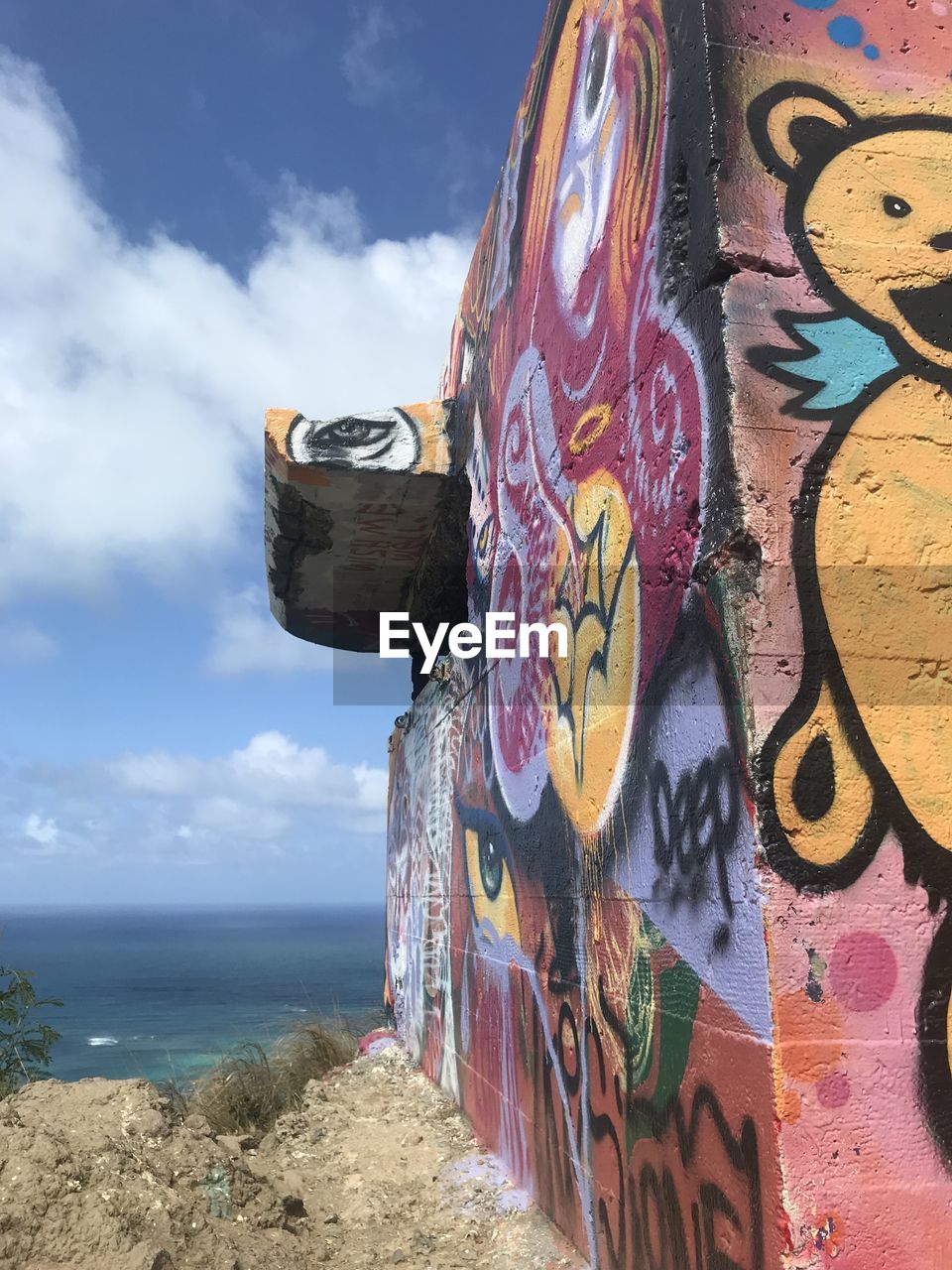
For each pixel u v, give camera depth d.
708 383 2.29
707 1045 2.14
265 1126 6.03
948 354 2.33
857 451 2.22
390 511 6.43
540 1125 3.52
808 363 2.25
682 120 2.53
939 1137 1.89
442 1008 5.85
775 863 1.96
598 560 3.04
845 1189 1.84
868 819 2.03
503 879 4.25
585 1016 3.02
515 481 4.23
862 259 2.35
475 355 5.31
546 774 3.55
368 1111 5.63
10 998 6.45
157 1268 2.62
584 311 3.30
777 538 2.13
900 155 2.45
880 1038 1.92
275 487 6.18
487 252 5.07
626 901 2.68
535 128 4.16
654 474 2.59
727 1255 2.03
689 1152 2.22
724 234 2.29
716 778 2.15
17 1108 3.27
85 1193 2.83
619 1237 2.67
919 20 2.58
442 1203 3.90
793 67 2.45
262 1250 3.04
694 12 2.48
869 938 1.96
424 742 6.77
